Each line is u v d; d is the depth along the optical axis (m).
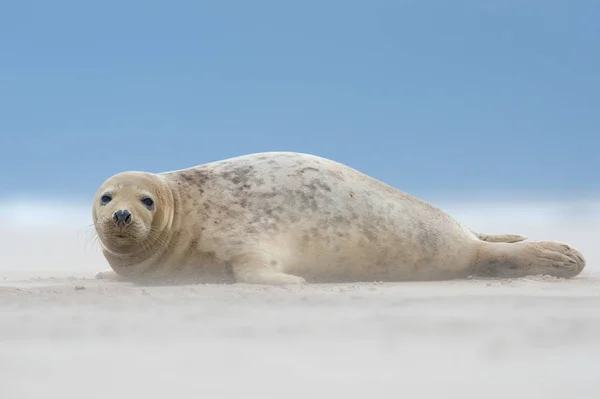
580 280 32.72
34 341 14.73
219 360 12.93
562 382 11.35
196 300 21.47
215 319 17.41
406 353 13.50
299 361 12.85
